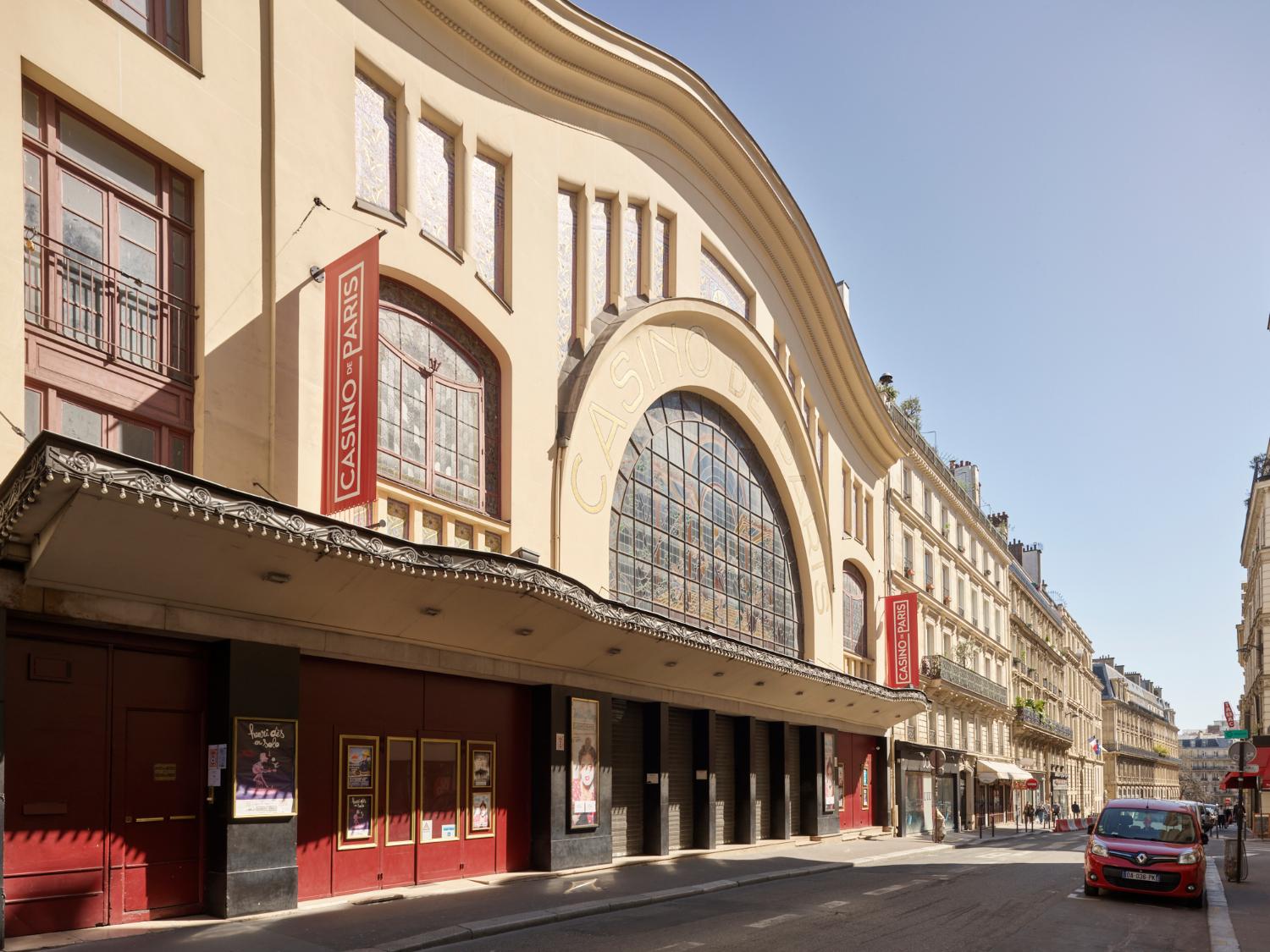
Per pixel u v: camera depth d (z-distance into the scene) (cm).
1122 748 10125
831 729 3058
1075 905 1484
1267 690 4697
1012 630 6241
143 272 1170
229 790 1130
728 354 2694
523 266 1891
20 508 873
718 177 2728
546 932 1149
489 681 1659
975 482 6006
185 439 1192
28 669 993
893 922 1263
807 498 3139
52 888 990
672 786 2200
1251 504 5072
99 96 1109
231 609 1152
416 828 1470
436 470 1638
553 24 1961
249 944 965
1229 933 1240
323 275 1379
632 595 2195
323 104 1436
